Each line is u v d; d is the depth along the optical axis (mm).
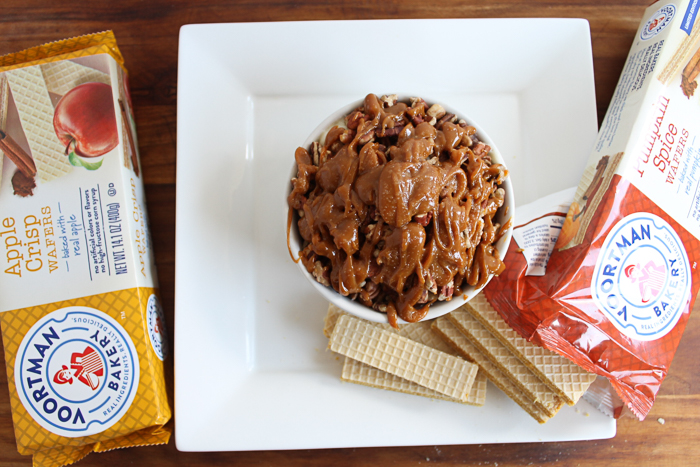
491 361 444
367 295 383
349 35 458
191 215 449
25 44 478
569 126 459
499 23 458
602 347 416
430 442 440
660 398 467
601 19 482
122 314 427
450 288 384
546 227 438
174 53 480
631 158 416
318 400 446
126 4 481
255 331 457
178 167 448
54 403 426
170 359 461
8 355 426
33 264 428
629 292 417
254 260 460
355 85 465
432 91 468
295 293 460
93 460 462
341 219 373
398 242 364
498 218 401
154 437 440
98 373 427
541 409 435
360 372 446
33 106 435
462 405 446
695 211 431
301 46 458
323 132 409
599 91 477
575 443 467
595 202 420
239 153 461
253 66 460
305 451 468
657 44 437
